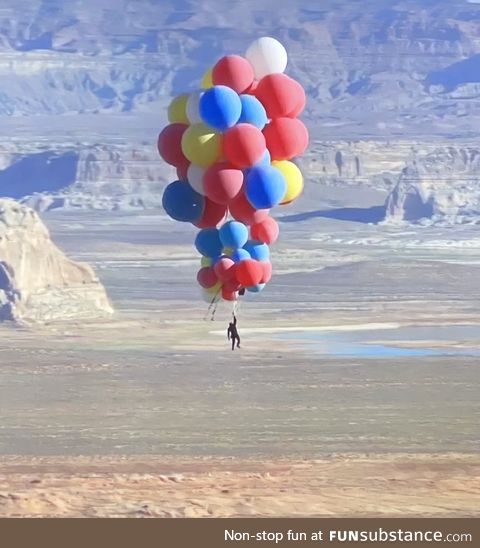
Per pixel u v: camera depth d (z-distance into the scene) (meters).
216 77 49.25
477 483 75.44
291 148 49.03
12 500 67.00
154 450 92.44
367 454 89.50
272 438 99.25
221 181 48.41
